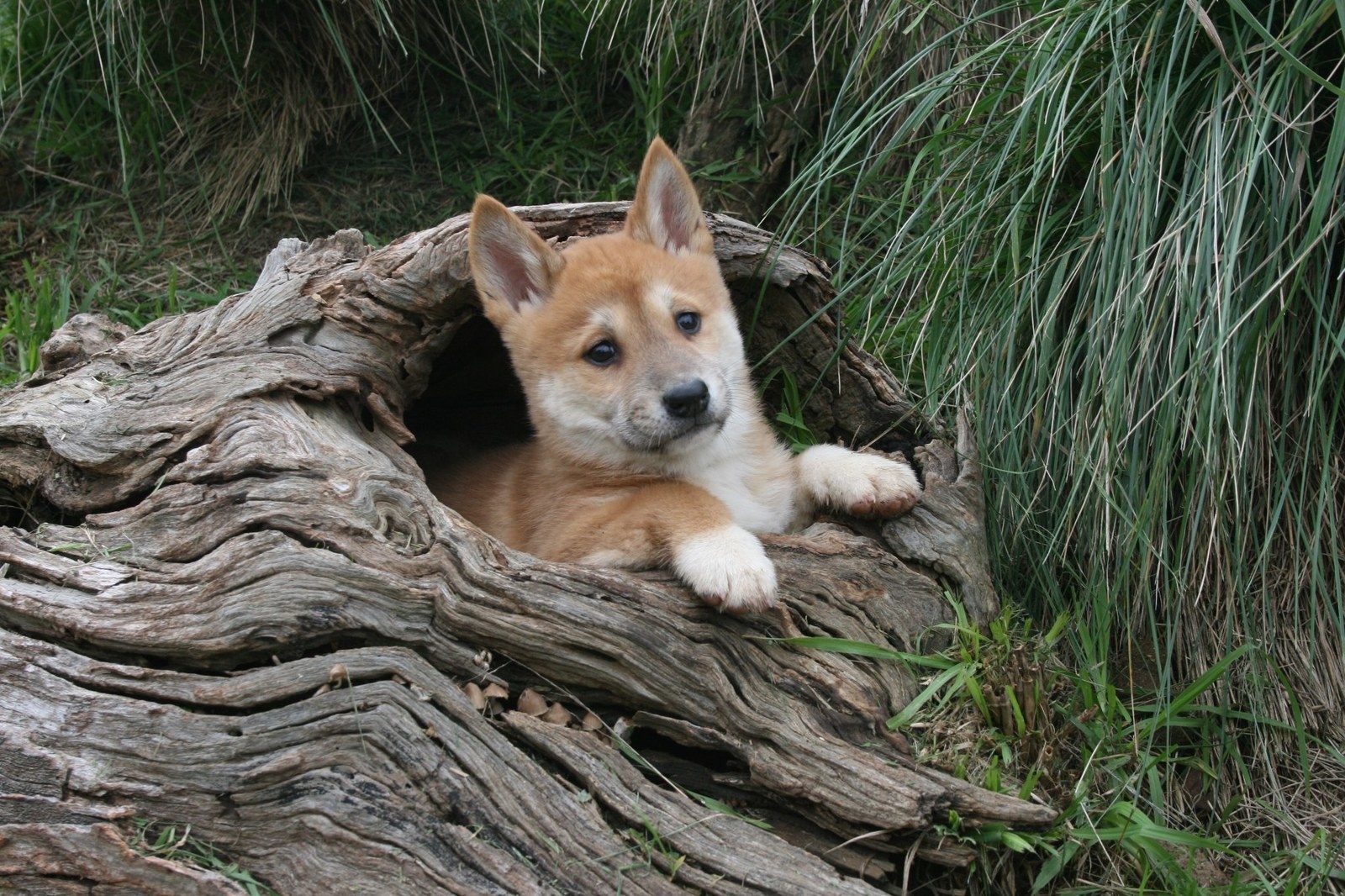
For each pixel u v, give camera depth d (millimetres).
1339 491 1329
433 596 1213
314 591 1202
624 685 1221
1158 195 1287
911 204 1479
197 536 1231
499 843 1166
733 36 1649
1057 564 1361
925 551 1327
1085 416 1315
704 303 1358
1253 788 1302
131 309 1610
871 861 1202
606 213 1422
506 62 1740
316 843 1163
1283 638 1323
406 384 1356
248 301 1336
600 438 1347
